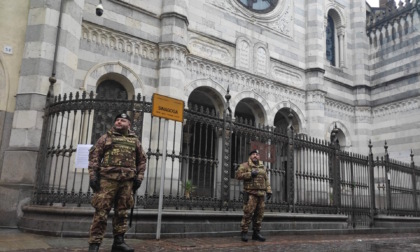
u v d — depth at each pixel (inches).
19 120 380.8
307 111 791.7
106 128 517.3
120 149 237.8
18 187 358.9
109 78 562.3
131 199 242.4
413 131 813.9
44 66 394.9
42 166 358.3
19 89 389.1
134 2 578.2
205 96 753.6
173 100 338.0
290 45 799.1
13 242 271.1
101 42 539.8
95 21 532.7
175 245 285.4
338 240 398.9
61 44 413.7
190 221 347.6
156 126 543.2
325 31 903.1
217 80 662.5
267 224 410.6
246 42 716.7
